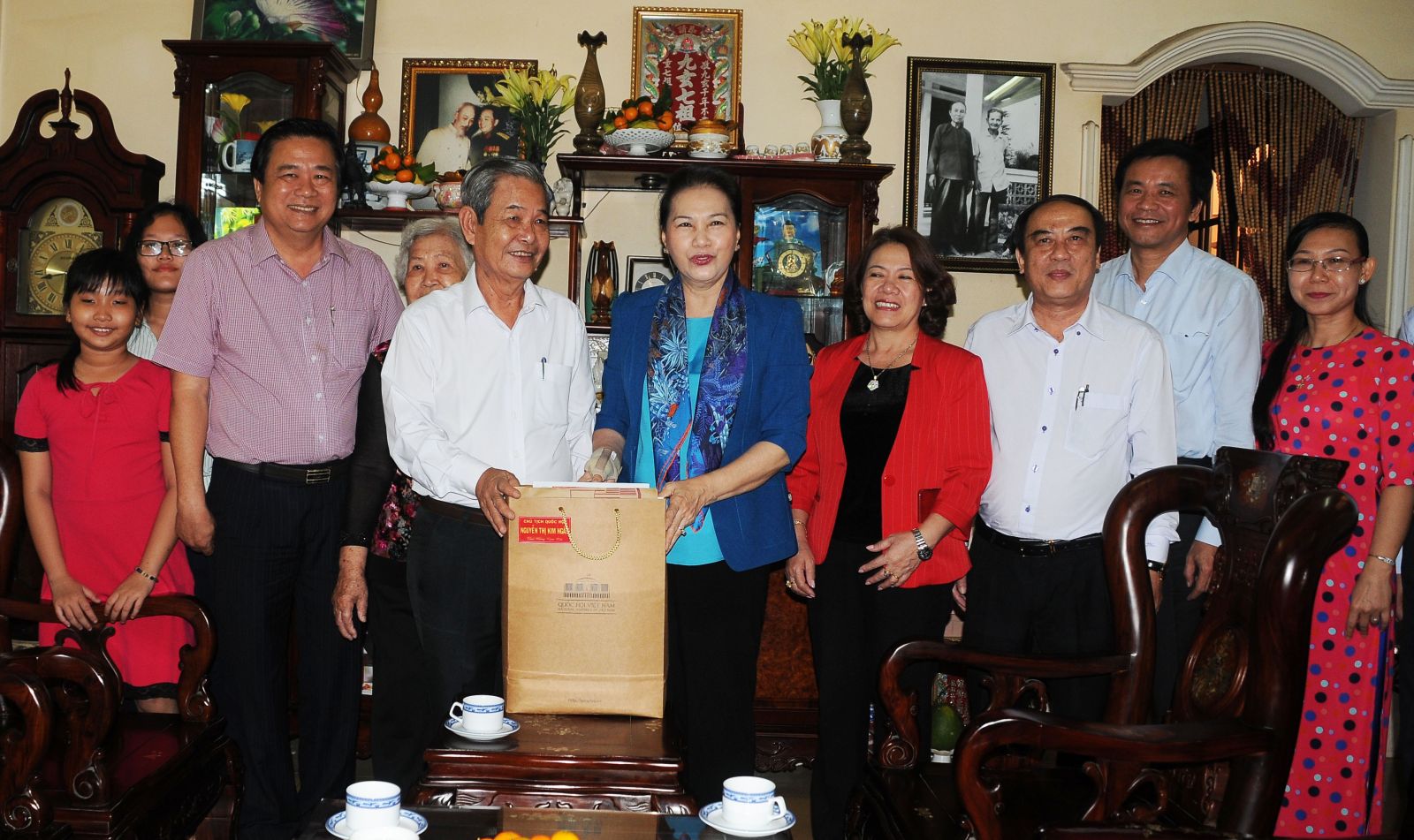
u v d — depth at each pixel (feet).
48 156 11.55
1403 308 13.87
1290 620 4.99
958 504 7.64
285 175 7.83
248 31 12.80
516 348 7.29
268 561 7.98
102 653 7.44
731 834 4.81
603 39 12.43
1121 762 5.31
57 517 8.30
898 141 13.35
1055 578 7.76
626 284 13.14
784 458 6.71
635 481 7.06
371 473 8.04
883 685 6.57
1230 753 4.95
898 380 7.89
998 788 5.15
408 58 13.03
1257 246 14.87
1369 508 7.98
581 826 4.93
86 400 8.25
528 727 5.64
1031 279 7.93
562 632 5.75
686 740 6.95
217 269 7.92
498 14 13.09
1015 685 6.43
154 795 6.33
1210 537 8.53
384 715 8.61
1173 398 7.88
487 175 7.07
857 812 6.75
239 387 7.95
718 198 6.77
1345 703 8.02
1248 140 14.69
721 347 6.91
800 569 8.06
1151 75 13.42
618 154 12.17
